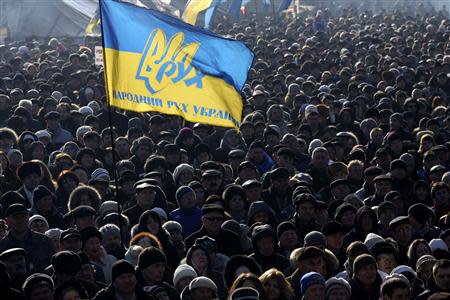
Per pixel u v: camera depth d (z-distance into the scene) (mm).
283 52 35188
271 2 48562
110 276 12688
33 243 13164
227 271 11875
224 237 13867
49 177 16312
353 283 11875
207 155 18953
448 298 10438
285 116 23859
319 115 22062
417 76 29859
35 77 29578
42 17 48781
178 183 16656
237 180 17109
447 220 15023
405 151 20078
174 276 12086
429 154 18578
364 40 38906
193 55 14008
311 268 12125
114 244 13414
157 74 13906
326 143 19391
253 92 25781
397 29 46156
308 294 11156
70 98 26547
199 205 15828
